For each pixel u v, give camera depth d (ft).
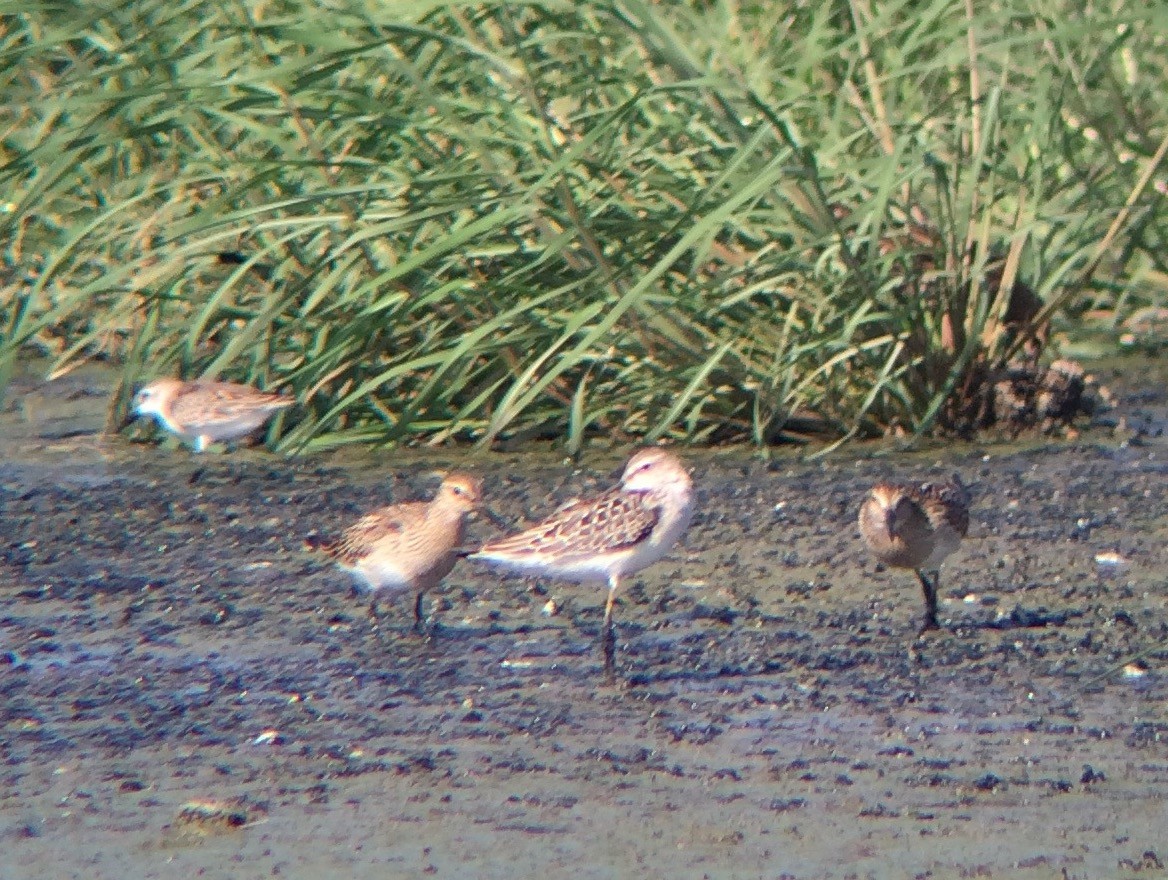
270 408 49.37
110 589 38.50
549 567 33.50
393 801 26.53
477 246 49.14
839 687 31.83
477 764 28.07
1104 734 29.37
